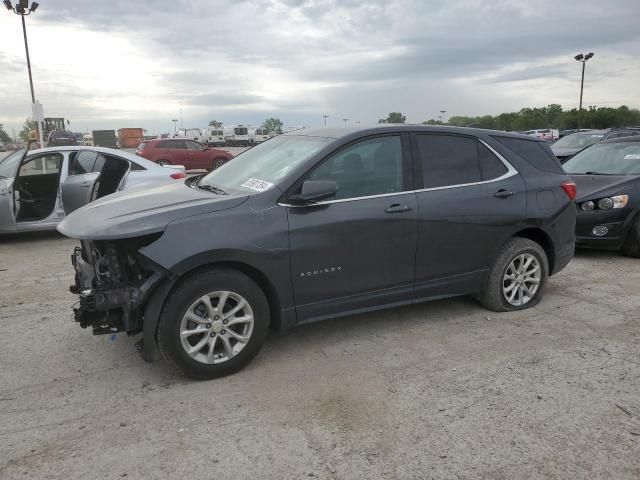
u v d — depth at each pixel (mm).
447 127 4648
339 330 4562
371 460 2805
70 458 2820
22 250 7867
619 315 4898
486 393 3480
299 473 2705
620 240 7020
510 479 2652
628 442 2939
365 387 3574
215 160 23734
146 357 3539
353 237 4016
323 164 4016
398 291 4336
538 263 5031
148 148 22578
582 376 3705
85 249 4055
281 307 3854
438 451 2875
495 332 4500
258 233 3676
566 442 2947
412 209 4254
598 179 7488
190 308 3518
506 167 4852
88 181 8055
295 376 3736
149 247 3430
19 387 3586
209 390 3543
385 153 4293
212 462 2789
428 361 3963
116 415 3236
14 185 7828
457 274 4621
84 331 4543
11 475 2682
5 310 5098
